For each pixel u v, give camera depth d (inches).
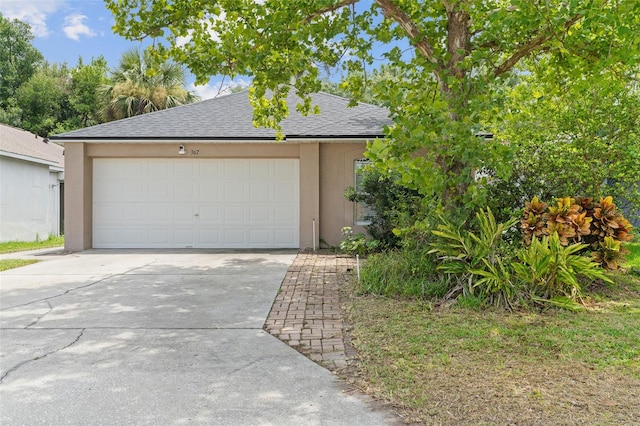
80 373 141.7
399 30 281.7
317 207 435.5
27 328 187.8
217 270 323.0
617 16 191.0
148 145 441.7
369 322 189.6
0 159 569.9
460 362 145.5
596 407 114.4
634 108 311.4
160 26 268.8
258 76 280.7
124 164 452.1
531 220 246.1
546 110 331.3
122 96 884.6
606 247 251.9
